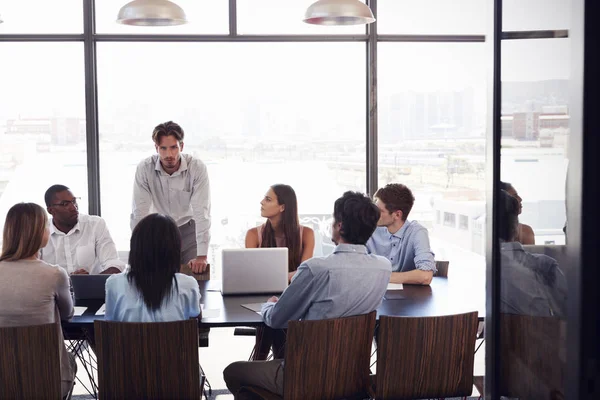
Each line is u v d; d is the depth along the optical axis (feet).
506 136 5.73
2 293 10.68
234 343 20.47
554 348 4.89
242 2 20.76
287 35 20.92
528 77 5.17
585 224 4.26
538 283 5.11
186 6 20.66
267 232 15.42
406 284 14.43
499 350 6.05
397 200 14.82
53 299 10.99
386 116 21.36
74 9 20.31
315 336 10.12
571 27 4.36
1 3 20.13
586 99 4.21
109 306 10.84
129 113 20.92
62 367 10.87
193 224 18.63
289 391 10.16
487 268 6.25
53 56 20.45
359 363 10.56
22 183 20.74
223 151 21.43
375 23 20.98
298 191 21.68
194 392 10.28
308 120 21.44
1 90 20.44
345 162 21.65
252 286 13.51
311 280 10.48
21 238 10.86
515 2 5.44
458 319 10.52
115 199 21.09
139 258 10.58
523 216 5.41
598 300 4.29
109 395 10.29
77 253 15.57
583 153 4.23
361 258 10.69
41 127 20.63
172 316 10.77
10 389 10.23
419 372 10.53
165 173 18.20
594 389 4.33
